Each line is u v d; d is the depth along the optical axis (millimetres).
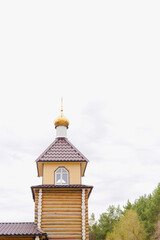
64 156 21500
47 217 19031
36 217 19062
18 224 18969
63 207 19391
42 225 18797
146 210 54469
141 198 63875
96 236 67188
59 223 18906
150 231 51750
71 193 19875
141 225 50688
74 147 22312
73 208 19391
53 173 21016
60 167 21250
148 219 53438
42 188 19719
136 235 49812
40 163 21531
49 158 21266
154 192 63281
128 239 49969
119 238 53031
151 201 57531
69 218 19109
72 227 18875
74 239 18562
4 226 18312
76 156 21578
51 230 18719
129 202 61750
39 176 24344
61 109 24484
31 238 17203
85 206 19578
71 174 21031
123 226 51969
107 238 60188
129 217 51812
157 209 53969
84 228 18797
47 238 17938
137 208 58906
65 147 22297
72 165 21344
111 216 69875
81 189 19969
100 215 71500
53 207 19344
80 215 19219
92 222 69812
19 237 17172
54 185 19922
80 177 21000
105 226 68125
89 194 21656
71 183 20750
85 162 21531
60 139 23016
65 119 23750
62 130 23469
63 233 18688
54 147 22281
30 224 19078
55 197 19656
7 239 17047
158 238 48875
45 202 19469
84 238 18516
